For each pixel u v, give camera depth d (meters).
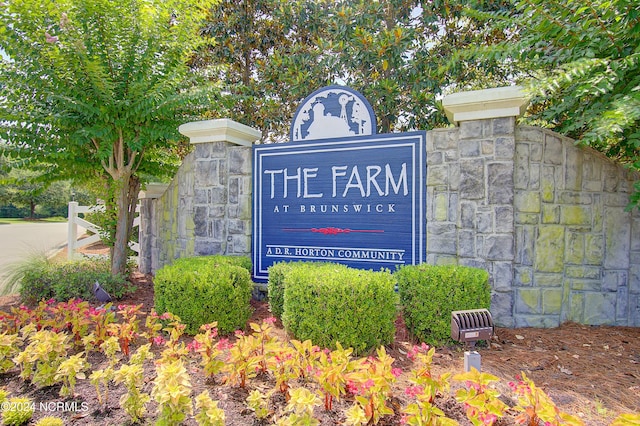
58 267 5.97
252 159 5.64
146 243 7.89
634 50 4.02
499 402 2.05
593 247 4.36
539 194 4.35
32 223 38.69
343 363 2.42
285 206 5.46
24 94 5.77
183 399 2.13
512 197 4.25
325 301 3.37
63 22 5.04
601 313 4.36
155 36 5.96
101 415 2.35
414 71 7.16
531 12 4.50
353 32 7.31
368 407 2.18
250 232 5.66
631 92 3.67
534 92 3.84
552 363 3.31
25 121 5.51
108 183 6.66
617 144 4.72
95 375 2.45
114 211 6.50
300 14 8.08
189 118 6.60
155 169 7.24
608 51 4.20
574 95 4.08
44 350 2.71
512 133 4.25
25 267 6.15
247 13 8.77
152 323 3.53
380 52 6.89
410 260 4.77
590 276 4.36
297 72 7.86
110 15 5.61
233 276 4.10
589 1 3.84
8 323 3.56
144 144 6.34
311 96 5.36
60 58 5.37
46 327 3.70
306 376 2.69
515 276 4.34
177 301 3.91
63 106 5.65
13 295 5.94
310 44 9.20
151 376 2.82
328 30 7.75
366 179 5.01
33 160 5.87
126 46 5.85
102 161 6.20
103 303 5.25
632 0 3.61
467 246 4.42
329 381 2.33
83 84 5.64
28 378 2.84
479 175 4.38
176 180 6.68
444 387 2.31
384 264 4.89
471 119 4.41
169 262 6.89
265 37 8.88
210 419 2.00
